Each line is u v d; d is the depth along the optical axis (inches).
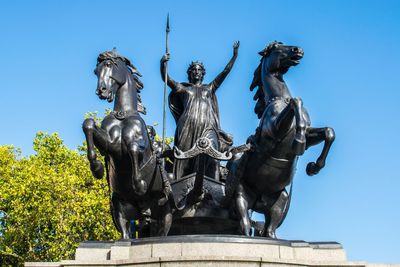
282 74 509.7
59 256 1101.1
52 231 1157.7
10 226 1164.5
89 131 444.5
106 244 438.6
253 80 534.0
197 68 613.0
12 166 1259.2
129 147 452.8
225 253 416.5
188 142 582.2
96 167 454.0
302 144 433.1
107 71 486.6
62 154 1320.1
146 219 489.1
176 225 532.4
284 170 479.8
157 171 482.0
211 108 600.7
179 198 531.8
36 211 1111.6
